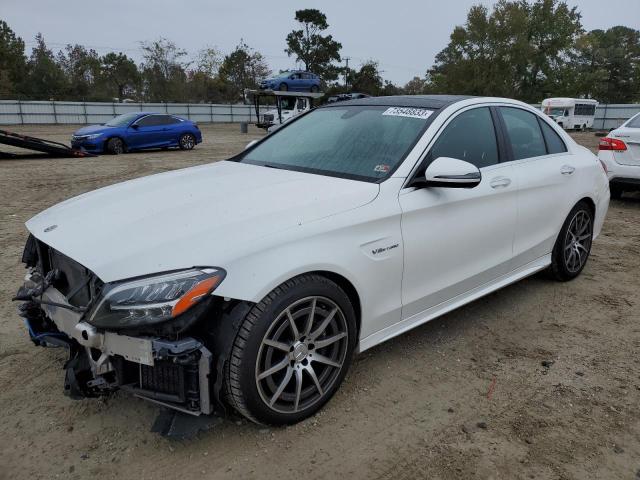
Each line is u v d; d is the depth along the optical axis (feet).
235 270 7.66
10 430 8.71
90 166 45.47
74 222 9.05
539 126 14.33
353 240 9.07
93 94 216.74
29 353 11.11
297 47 263.90
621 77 295.48
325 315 8.87
